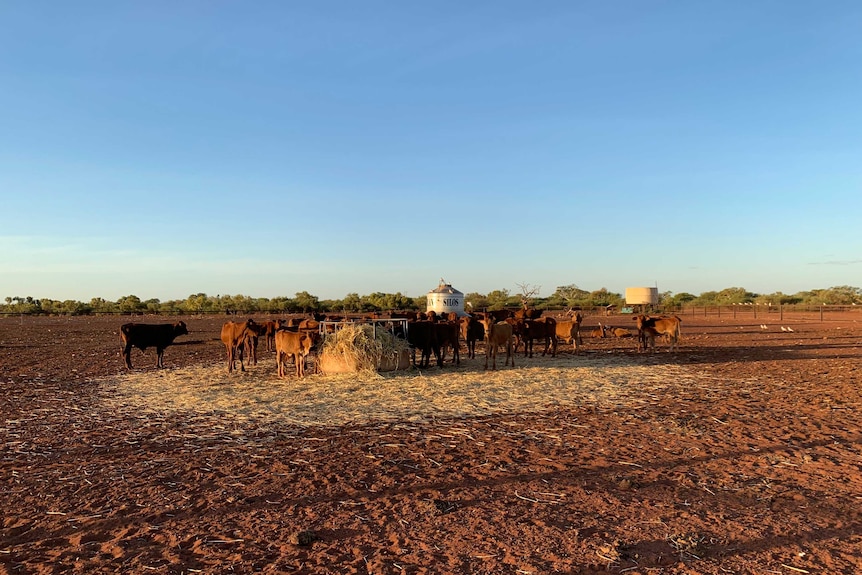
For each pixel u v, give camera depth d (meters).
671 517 5.84
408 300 71.06
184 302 83.00
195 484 7.05
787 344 25.64
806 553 5.02
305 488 6.84
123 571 4.82
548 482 6.97
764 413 10.98
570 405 11.89
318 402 12.24
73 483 7.15
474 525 5.67
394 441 9.05
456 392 13.30
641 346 24.23
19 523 5.91
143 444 9.02
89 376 16.94
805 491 6.61
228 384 14.88
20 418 11.02
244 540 5.39
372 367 15.76
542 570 4.74
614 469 7.49
